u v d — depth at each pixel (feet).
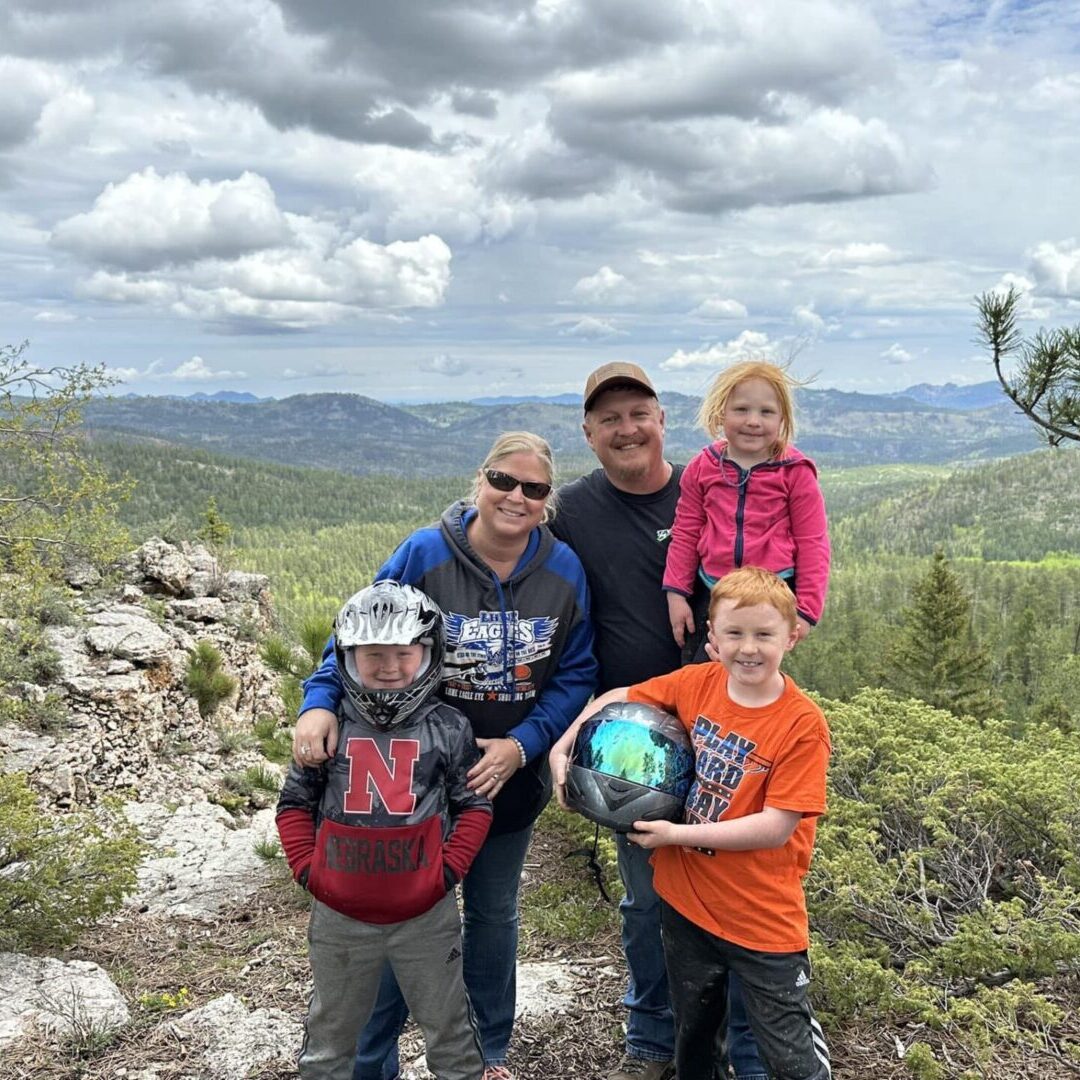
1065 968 12.83
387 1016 10.75
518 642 10.52
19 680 34.94
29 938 17.31
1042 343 24.79
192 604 50.08
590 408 11.41
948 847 15.56
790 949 9.25
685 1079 10.10
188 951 18.57
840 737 18.34
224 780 36.91
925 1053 10.59
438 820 9.34
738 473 10.84
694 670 10.21
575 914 18.97
